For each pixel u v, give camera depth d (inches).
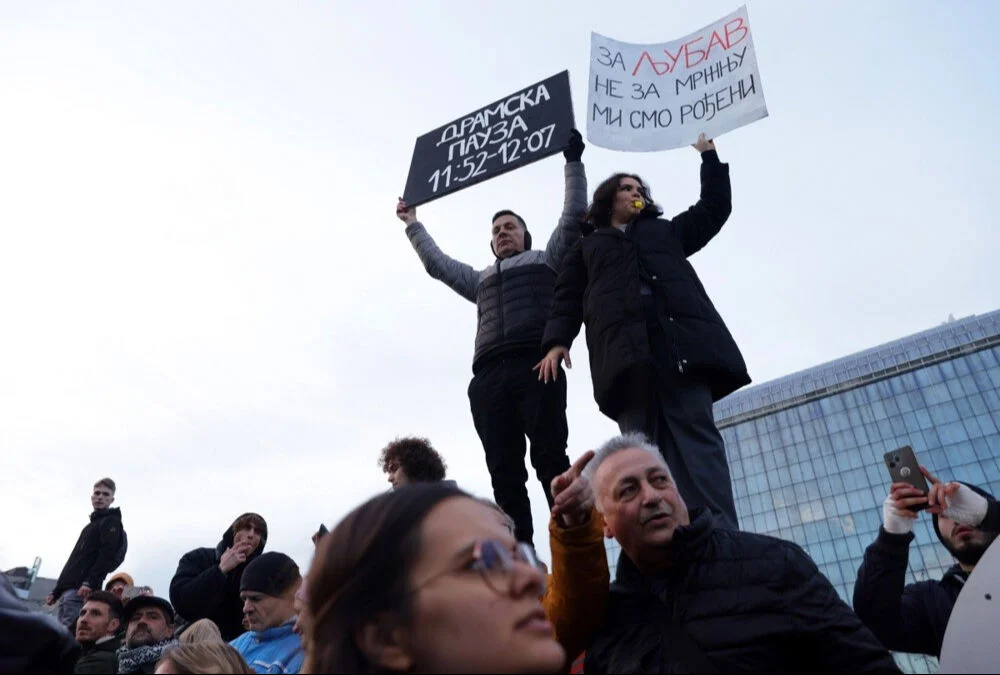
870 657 78.4
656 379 140.7
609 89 200.7
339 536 50.1
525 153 231.0
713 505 128.3
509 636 44.3
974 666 72.5
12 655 55.7
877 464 2583.7
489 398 196.1
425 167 253.8
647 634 87.8
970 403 2524.6
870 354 2812.5
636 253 154.4
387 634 45.0
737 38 193.5
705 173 179.3
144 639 184.7
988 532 101.3
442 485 53.4
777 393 2918.3
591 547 88.8
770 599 84.1
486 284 214.8
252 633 152.2
